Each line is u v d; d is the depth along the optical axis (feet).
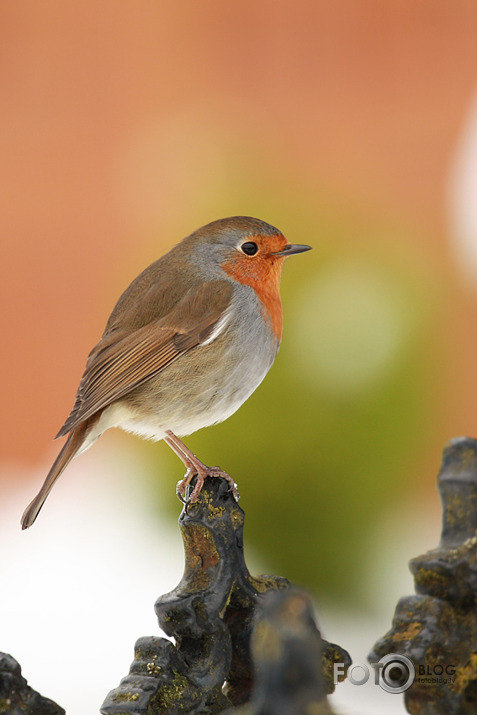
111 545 35.88
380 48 62.59
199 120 58.70
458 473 11.64
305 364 26.17
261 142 31.94
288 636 7.88
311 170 29.22
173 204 34.50
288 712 7.79
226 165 29.58
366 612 27.02
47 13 64.49
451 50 62.28
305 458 26.21
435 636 11.14
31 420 56.13
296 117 60.39
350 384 26.21
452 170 56.29
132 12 64.03
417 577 11.48
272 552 26.58
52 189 61.98
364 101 61.16
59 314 59.00
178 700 11.37
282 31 63.10
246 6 63.52
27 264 59.93
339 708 8.06
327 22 63.10
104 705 11.10
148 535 30.50
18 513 42.70
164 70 63.31
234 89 62.39
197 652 11.96
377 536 26.71
